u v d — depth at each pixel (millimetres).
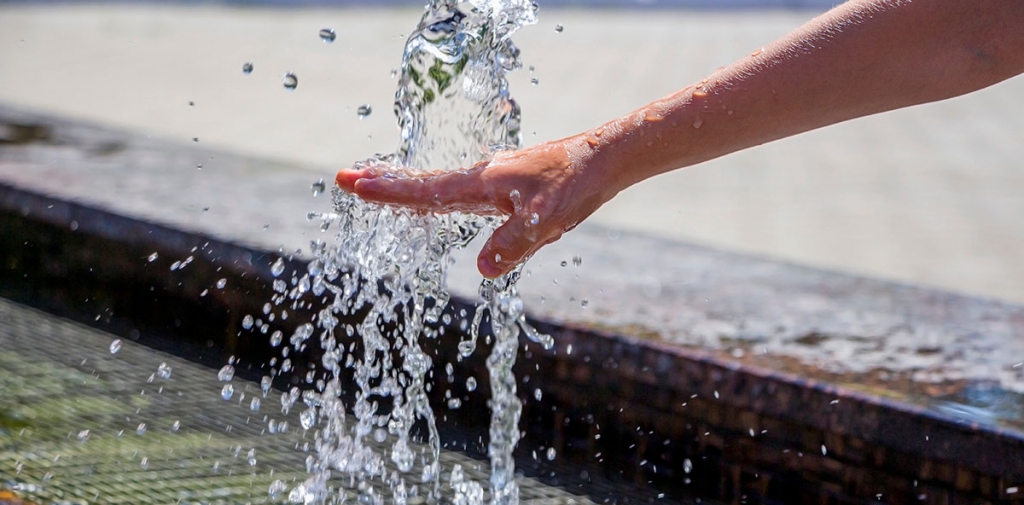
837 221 6793
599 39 17172
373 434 2438
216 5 21562
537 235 1638
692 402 2291
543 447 2473
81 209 3279
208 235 2990
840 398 2092
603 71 13438
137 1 21719
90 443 2328
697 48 15953
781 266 3162
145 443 2340
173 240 3055
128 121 9086
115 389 2654
